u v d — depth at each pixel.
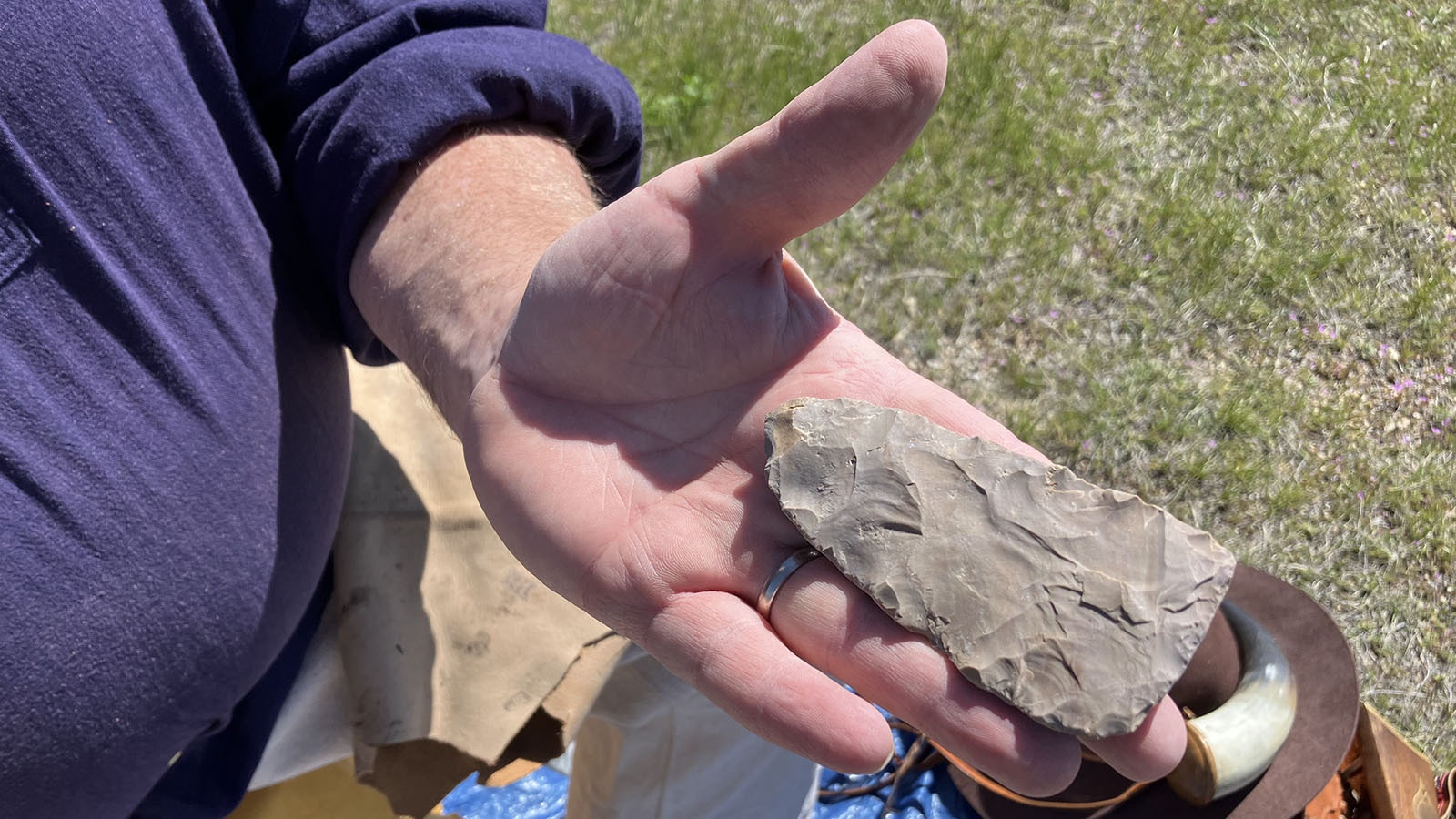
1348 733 0.55
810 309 0.41
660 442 0.39
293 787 0.49
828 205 0.36
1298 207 0.91
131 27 0.34
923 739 0.65
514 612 0.43
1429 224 0.89
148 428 0.35
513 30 0.41
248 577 0.38
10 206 0.33
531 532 0.38
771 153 0.35
